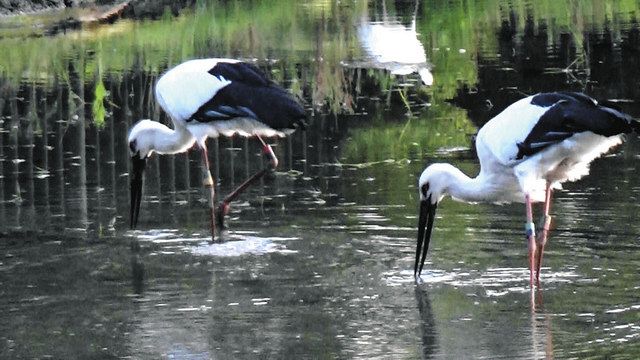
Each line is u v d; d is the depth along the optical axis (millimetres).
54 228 13109
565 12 26406
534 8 27328
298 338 9305
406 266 11312
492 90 19672
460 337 9211
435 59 22125
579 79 19953
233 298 10430
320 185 14719
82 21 27047
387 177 14945
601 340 8992
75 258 11867
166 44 24266
